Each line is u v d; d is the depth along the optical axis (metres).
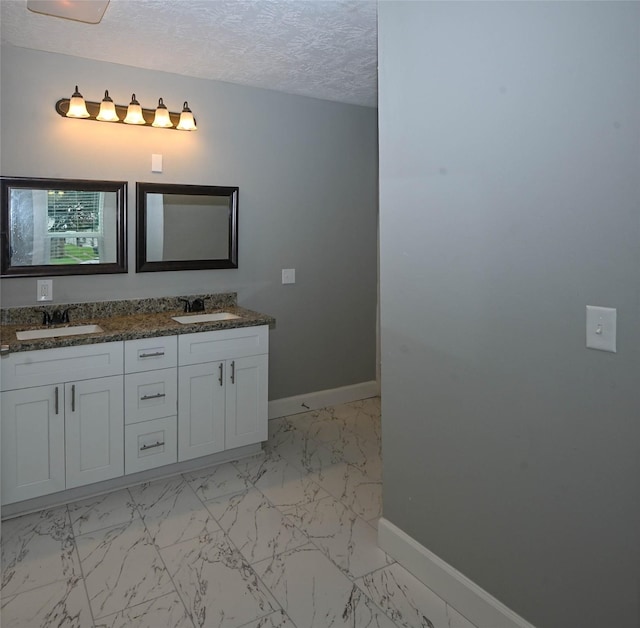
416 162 1.97
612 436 1.43
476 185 1.75
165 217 3.38
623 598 1.43
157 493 2.80
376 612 1.94
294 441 3.54
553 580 1.61
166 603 1.98
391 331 2.17
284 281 3.94
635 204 1.34
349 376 4.38
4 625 1.86
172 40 2.79
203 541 2.37
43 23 2.59
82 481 2.68
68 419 2.62
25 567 2.18
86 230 3.13
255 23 2.56
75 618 1.89
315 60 3.10
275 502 2.72
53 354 2.55
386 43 2.06
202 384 3.00
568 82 1.46
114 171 3.19
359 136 4.21
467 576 1.91
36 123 2.95
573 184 1.47
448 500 1.97
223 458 3.19
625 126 1.34
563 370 1.54
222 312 3.46
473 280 1.79
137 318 3.20
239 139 3.63
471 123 1.75
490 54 1.67
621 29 1.33
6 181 2.88
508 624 1.75
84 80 3.06
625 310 1.38
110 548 2.31
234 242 3.65
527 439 1.66
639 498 1.38
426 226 1.96
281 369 4.01
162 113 3.13
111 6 2.39
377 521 2.55
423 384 2.04
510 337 1.68
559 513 1.58
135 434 2.82
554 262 1.54
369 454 3.33
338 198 4.14
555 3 1.48
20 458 2.51
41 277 3.02
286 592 2.04
